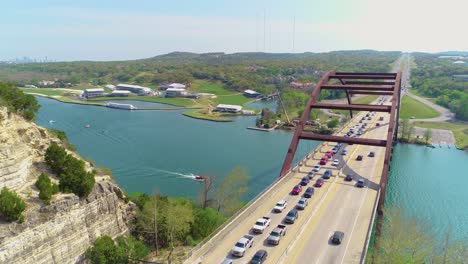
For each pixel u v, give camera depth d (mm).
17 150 52281
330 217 66188
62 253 50062
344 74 133250
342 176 90688
